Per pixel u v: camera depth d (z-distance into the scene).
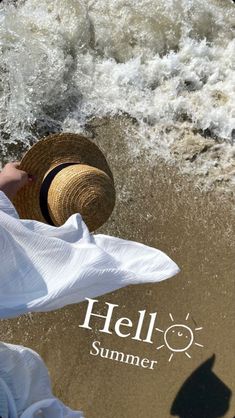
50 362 2.30
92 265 1.41
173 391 2.33
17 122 2.45
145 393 2.31
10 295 1.39
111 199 1.81
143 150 2.50
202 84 2.62
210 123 2.56
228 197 2.51
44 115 2.47
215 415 2.33
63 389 2.29
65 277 1.41
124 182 2.46
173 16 2.64
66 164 1.95
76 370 2.30
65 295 1.40
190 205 2.48
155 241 2.43
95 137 2.49
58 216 1.80
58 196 1.79
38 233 1.44
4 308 1.37
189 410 2.32
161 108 2.56
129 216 2.43
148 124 2.54
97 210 1.77
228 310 2.41
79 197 1.76
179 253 2.43
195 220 2.47
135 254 1.54
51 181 1.87
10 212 1.47
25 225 1.45
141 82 2.58
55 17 2.58
